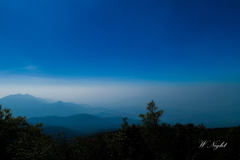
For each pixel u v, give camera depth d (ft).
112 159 26.71
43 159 25.44
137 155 26.04
